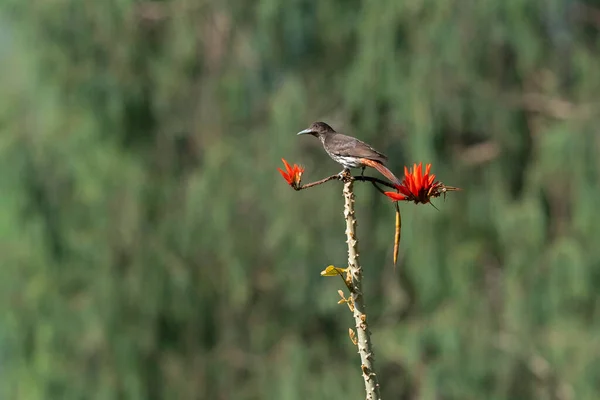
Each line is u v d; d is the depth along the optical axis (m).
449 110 14.64
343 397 15.82
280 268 15.85
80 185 16.11
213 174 15.83
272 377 16.06
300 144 15.92
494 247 15.49
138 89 16.14
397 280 16.50
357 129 15.82
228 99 16.59
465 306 14.98
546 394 14.90
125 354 15.73
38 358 16.27
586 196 14.27
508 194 15.34
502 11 14.38
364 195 15.53
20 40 16.27
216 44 17.22
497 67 15.41
